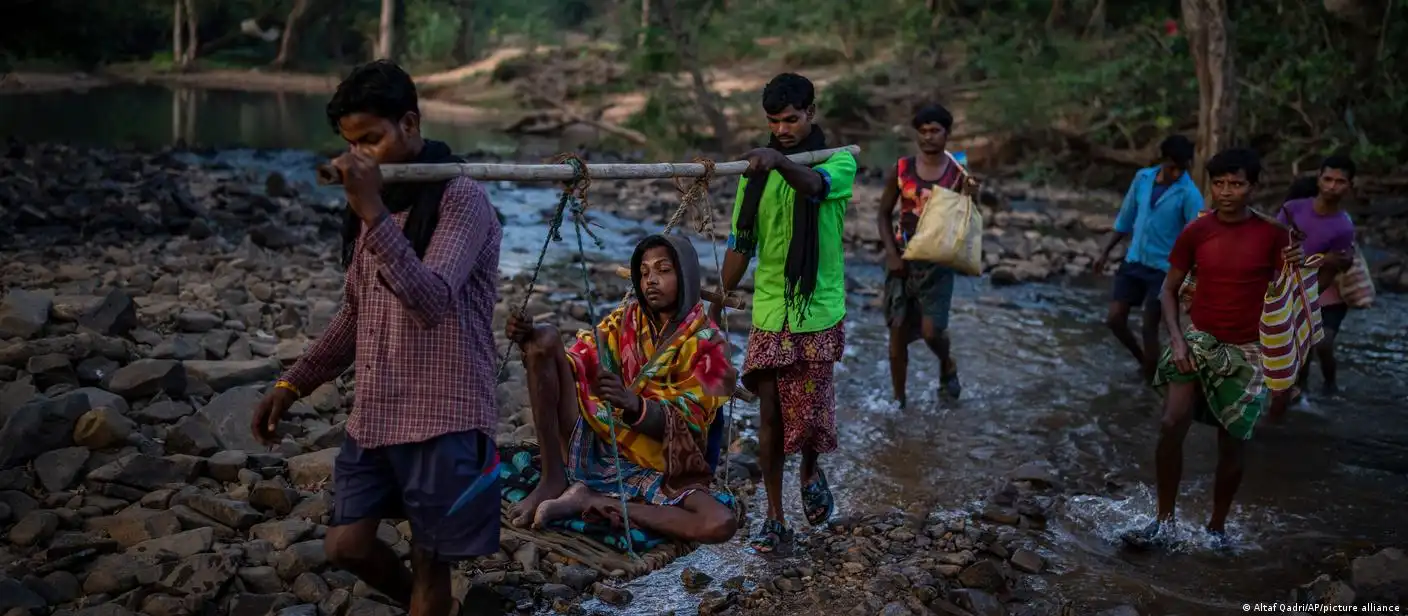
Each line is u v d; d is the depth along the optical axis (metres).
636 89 24.69
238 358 6.27
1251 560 4.81
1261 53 17.67
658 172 3.83
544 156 18.62
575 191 3.54
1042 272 10.33
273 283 8.23
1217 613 4.34
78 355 5.76
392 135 2.99
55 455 4.73
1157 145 16.62
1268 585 4.58
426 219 3.01
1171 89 17.30
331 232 10.79
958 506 5.32
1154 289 6.97
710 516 3.98
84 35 32.84
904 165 6.70
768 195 4.65
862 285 9.84
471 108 26.66
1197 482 5.68
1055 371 7.50
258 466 4.97
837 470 5.75
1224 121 13.20
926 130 6.55
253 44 36.34
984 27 23.23
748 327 8.26
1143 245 6.96
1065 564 4.74
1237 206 4.71
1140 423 6.52
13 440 4.73
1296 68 16.05
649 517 4.01
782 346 4.67
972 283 10.15
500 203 13.57
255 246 9.15
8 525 4.34
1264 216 4.72
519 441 5.43
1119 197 15.58
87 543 4.16
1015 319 8.87
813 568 4.60
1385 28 15.77
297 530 4.34
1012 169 17.41
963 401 6.85
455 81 28.80
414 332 3.07
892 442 6.17
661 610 4.21
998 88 19.25
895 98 21.33
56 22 32.28
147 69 32.72
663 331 4.20
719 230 12.29
